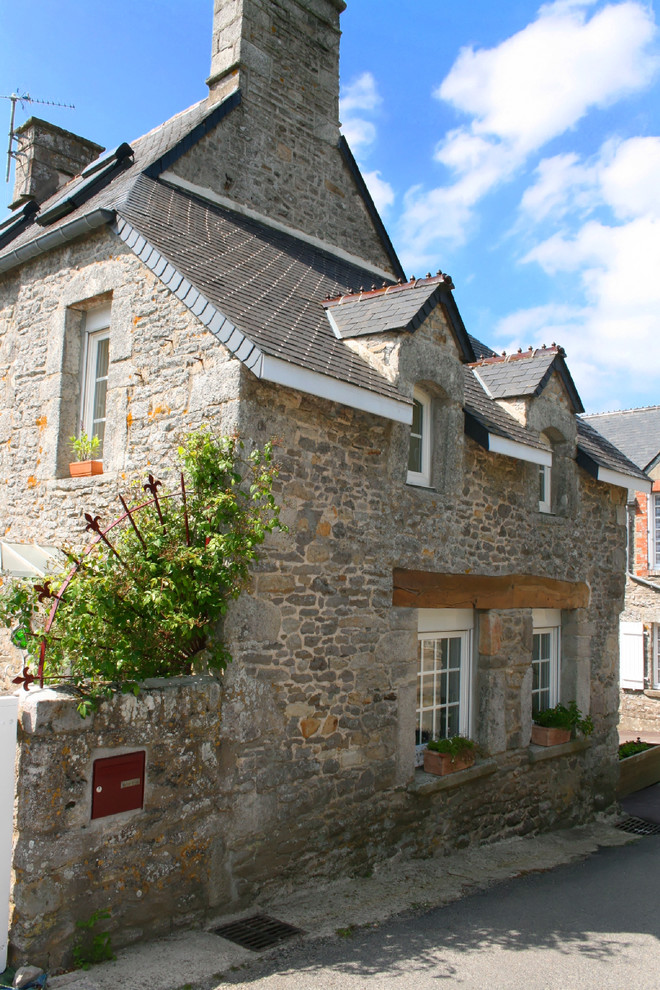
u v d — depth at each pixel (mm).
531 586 8281
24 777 4047
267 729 5367
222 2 8617
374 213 9852
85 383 7180
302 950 4715
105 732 4363
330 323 6824
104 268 6738
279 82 8758
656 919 5812
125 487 6039
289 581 5598
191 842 4828
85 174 9477
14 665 6820
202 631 5105
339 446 6070
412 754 6648
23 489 7367
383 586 6414
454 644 7645
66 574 4816
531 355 8891
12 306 7996
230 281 6223
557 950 5055
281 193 8656
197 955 4469
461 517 7336
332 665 5918
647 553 15742
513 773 7996
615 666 9906
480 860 7086
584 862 7441
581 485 9383
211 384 5523
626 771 10922
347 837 6012
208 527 5051
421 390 7180
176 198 7383
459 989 4340
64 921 4117
